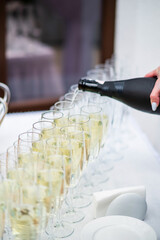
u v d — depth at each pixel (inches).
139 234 38.3
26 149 36.9
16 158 37.1
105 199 43.6
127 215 43.3
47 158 36.5
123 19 119.6
